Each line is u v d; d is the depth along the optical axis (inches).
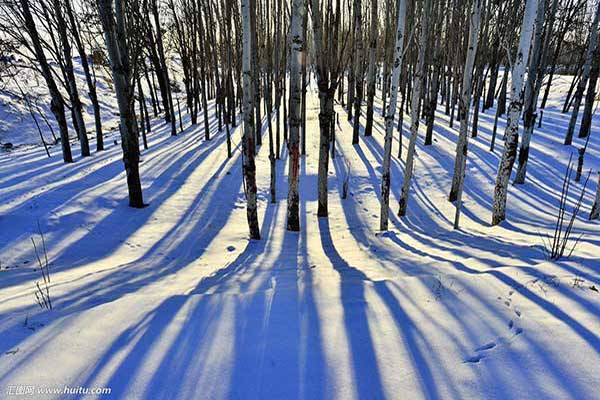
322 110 315.6
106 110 978.7
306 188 443.2
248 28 240.8
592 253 165.2
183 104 1167.6
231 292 141.0
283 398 83.0
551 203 350.0
